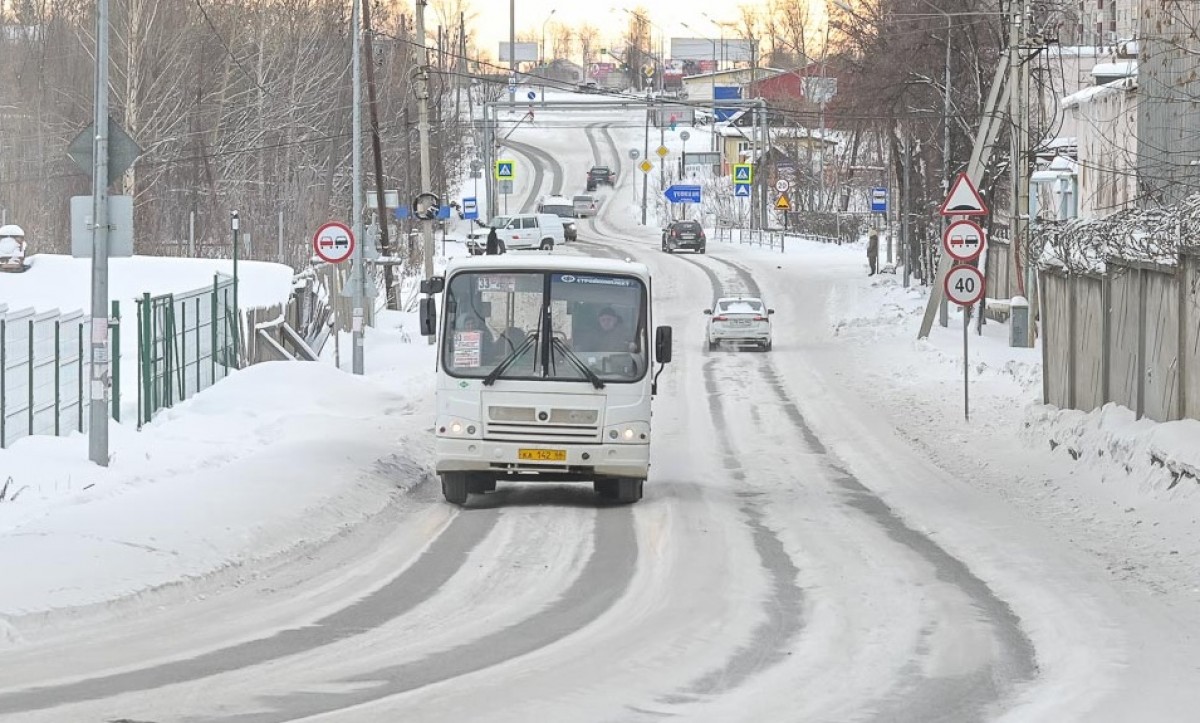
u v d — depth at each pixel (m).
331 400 43.62
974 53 72.12
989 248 76.06
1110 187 64.81
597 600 18.58
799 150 174.88
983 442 37.50
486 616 17.52
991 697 13.66
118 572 19.00
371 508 26.83
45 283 59.97
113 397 36.41
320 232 48.56
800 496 29.08
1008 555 21.81
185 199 101.06
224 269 63.38
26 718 12.31
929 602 18.39
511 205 172.50
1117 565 20.91
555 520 25.89
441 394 27.45
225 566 20.33
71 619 16.95
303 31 114.12
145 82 94.44
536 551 22.55
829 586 19.53
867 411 45.69
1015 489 29.61
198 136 98.31
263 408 41.16
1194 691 13.91
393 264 73.81
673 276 101.94
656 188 188.25
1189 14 51.25
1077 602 18.28
